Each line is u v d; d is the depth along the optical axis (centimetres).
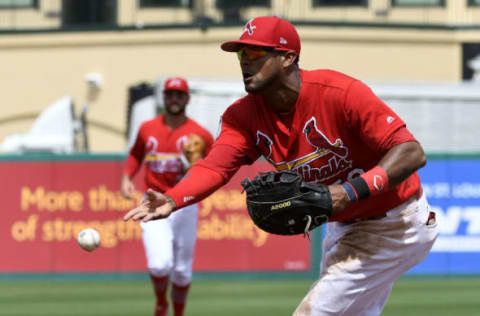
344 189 1339
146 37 7238
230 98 5512
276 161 1477
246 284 4016
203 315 3005
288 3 6925
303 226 1370
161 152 2752
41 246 4256
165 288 2659
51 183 4269
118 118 7362
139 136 2811
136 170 2900
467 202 4253
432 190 4244
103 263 4234
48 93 7469
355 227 1525
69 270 4244
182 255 2736
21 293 3709
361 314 1572
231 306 3241
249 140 1502
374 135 1375
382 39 6962
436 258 4256
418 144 1366
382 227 1502
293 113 1423
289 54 1395
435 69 7062
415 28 7012
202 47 7112
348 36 6894
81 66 7406
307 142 1435
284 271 4216
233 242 4212
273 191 1355
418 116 5691
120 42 7306
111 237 4238
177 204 1453
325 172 1459
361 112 1378
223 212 4212
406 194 1495
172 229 2697
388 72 6988
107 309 3178
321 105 1405
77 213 4250
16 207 4272
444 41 7069
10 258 4266
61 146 6800
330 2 6950
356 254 1501
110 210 4241
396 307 3206
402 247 1511
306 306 1494
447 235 4247
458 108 5709
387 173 1338
